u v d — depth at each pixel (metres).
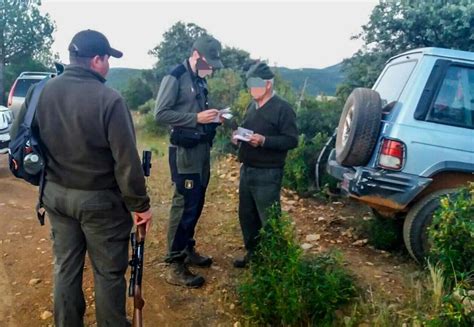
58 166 2.62
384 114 4.15
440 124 3.99
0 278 3.96
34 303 3.58
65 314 2.80
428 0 7.84
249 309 3.36
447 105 4.02
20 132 2.65
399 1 8.03
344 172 4.48
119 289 2.81
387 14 8.17
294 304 3.17
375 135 4.00
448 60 4.04
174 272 3.81
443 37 7.63
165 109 3.54
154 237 4.82
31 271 4.08
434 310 3.21
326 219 5.44
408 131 3.96
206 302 3.60
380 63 8.16
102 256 2.74
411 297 3.51
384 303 3.40
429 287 3.49
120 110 2.53
